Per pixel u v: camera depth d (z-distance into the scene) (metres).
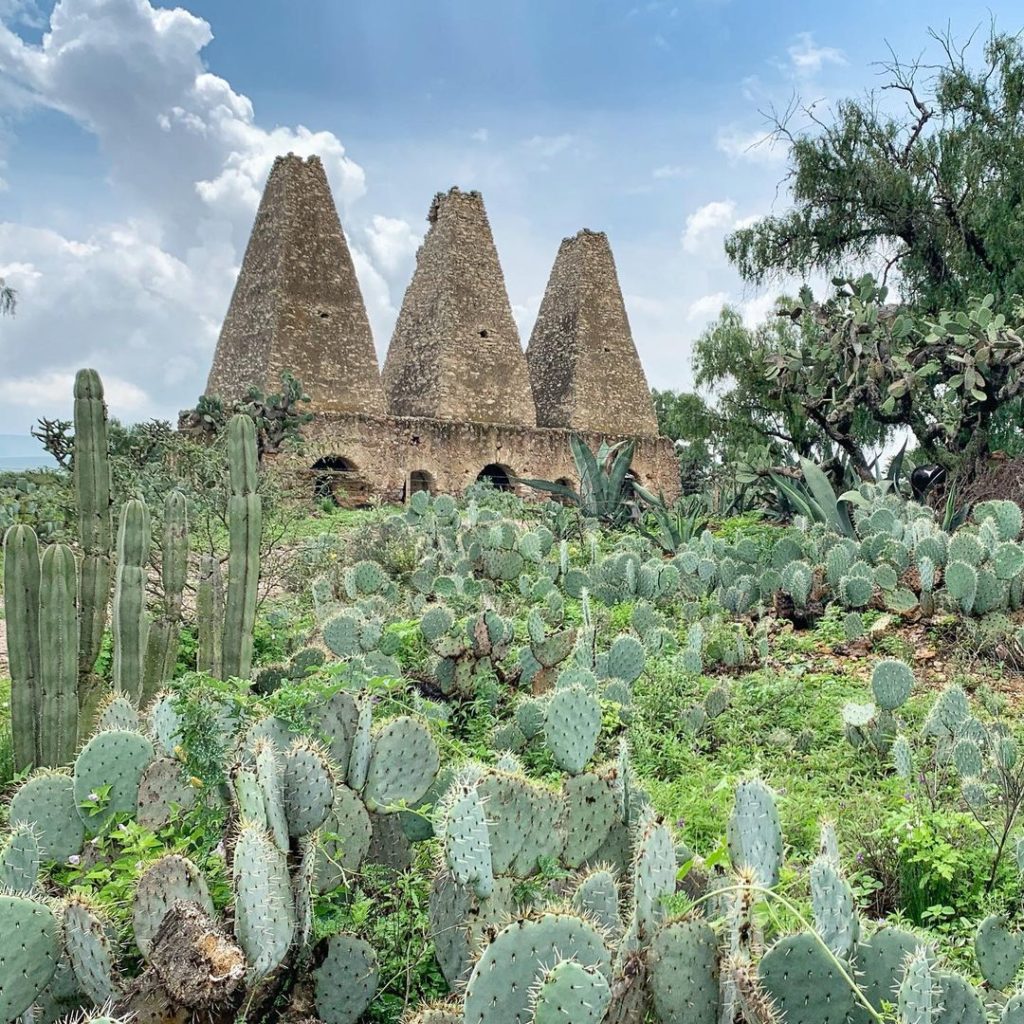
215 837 3.38
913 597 9.26
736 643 8.31
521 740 5.73
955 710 5.72
